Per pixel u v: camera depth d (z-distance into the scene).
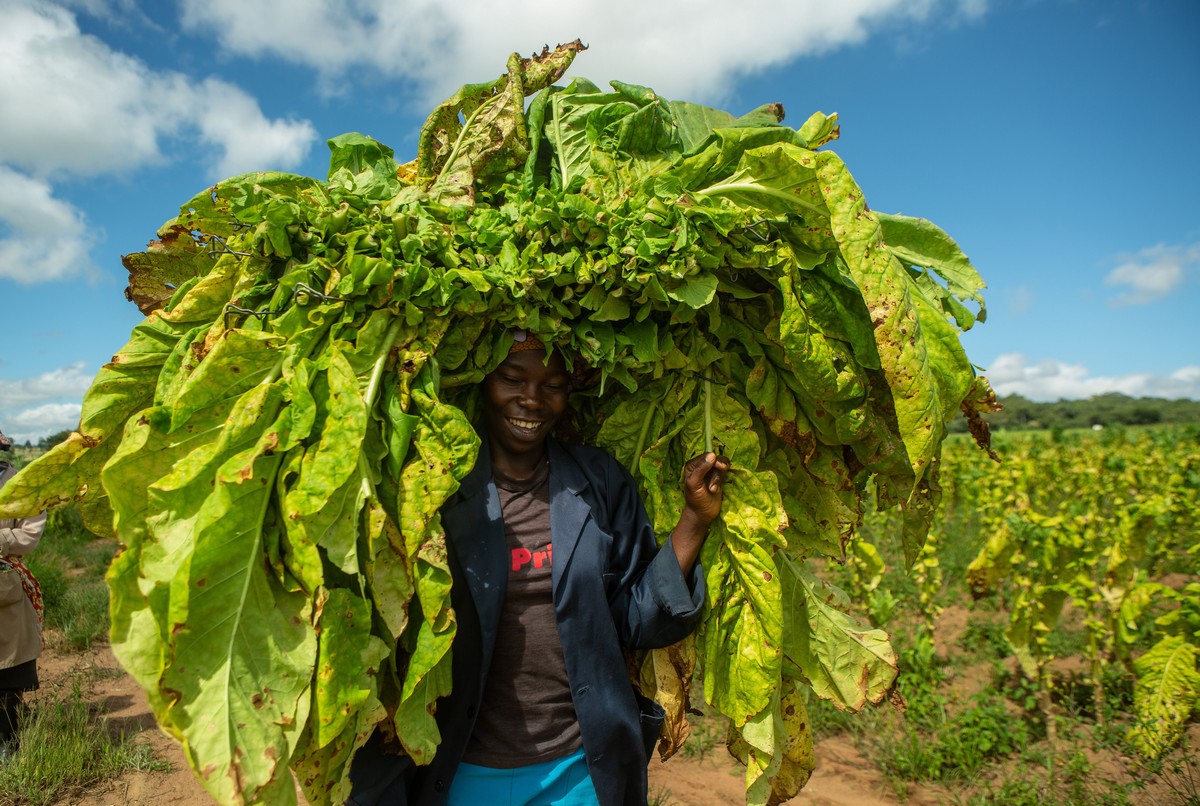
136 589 1.42
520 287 1.85
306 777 1.56
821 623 2.21
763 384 2.17
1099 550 6.89
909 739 4.51
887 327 1.74
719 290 2.07
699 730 4.80
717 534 2.14
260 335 1.63
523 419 2.02
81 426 1.71
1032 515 5.46
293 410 1.59
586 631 1.98
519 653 1.99
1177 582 8.13
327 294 1.73
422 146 2.25
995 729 4.64
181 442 1.57
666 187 2.02
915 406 1.74
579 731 2.00
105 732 4.60
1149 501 5.28
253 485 1.54
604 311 1.92
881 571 5.68
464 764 1.98
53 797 3.87
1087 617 5.61
